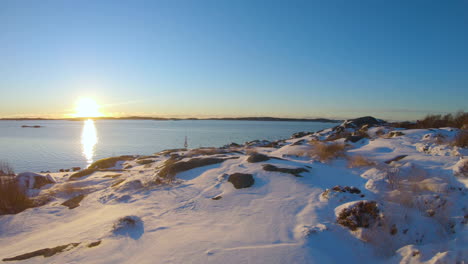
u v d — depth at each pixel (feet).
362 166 35.42
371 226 16.76
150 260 13.78
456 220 17.19
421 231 16.25
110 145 177.37
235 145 100.53
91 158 121.49
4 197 27.14
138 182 31.91
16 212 26.23
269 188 26.13
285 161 36.17
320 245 14.99
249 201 23.29
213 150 62.28
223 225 18.51
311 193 24.12
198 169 36.04
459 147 35.65
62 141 209.77
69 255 15.05
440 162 31.68
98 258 14.44
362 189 25.09
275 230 17.08
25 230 21.83
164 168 36.86
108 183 37.52
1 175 30.60
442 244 14.69
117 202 26.50
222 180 29.53
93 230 18.92
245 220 19.20
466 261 12.05
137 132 354.54
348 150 50.03
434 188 22.25
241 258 13.52
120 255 14.70
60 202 29.30
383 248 15.03
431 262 12.58
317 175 30.42
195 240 15.85
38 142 201.57
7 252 17.12
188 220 19.94
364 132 70.85
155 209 23.16
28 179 36.91
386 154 41.93
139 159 65.57
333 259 13.78
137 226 18.70
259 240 15.67
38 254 15.60
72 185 36.65
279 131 366.22
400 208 18.69
